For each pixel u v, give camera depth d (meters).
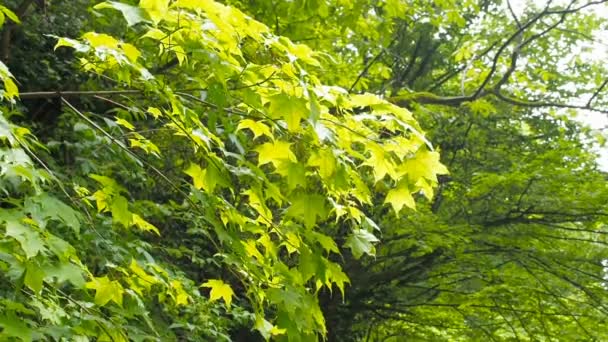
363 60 10.88
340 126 2.39
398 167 2.34
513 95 10.73
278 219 3.30
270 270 2.66
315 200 2.46
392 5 7.16
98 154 4.95
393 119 2.34
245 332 9.11
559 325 9.33
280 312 2.48
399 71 12.47
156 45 2.59
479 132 10.56
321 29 7.14
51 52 6.32
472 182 9.24
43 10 6.07
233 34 2.22
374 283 10.51
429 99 8.68
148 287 2.98
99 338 2.60
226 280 6.77
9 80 2.17
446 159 10.41
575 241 9.18
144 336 3.03
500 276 9.33
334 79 7.60
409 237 8.94
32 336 2.19
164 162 5.33
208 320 5.26
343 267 10.09
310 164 2.36
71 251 2.03
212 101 2.25
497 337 9.95
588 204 8.37
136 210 3.53
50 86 6.18
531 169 8.72
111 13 5.59
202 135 2.34
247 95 2.25
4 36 5.48
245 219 2.60
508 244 9.05
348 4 6.46
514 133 11.05
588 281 9.19
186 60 2.28
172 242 6.59
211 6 2.09
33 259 1.96
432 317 10.99
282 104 2.11
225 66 2.15
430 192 2.46
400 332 11.94
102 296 2.60
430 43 11.99
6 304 2.06
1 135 1.91
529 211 8.84
